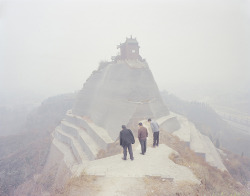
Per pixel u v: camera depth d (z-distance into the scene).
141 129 16.34
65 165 39.59
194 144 39.97
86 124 50.31
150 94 45.06
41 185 34.81
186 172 13.48
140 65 47.25
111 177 12.65
